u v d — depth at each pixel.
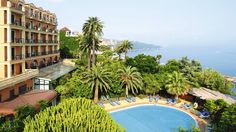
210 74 64.50
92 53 69.31
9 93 38.72
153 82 54.78
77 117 22.61
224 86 63.94
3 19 39.97
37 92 43.81
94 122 21.58
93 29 65.00
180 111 47.62
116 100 52.19
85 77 49.22
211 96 49.09
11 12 42.16
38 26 61.06
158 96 57.53
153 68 64.69
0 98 36.00
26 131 19.88
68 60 82.38
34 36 57.03
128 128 38.12
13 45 41.69
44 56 62.16
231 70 157.00
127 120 41.75
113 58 93.69
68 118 21.91
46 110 25.73
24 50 46.44
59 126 20.31
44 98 39.38
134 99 52.94
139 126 39.22
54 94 43.66
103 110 26.20
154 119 42.81
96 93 49.44
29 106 31.00
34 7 59.22
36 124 21.45
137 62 65.69
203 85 64.38
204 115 43.44
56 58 73.50
